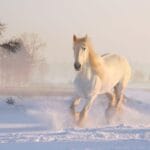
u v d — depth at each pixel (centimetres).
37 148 730
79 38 1272
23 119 1727
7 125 1418
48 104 2694
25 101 2989
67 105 2598
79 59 1248
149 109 2391
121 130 1033
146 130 1034
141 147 735
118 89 1554
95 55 1297
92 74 1297
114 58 1503
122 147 734
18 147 739
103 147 734
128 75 1586
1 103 2792
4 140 846
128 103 2622
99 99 2566
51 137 888
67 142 803
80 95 1308
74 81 1313
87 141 822
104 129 1055
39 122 1508
